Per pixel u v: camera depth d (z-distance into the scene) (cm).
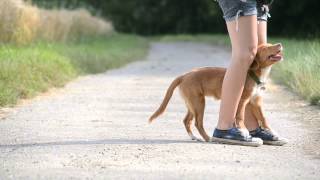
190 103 1045
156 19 8269
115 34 5162
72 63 2148
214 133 1016
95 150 940
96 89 1723
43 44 2420
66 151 932
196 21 8056
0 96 1370
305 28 5578
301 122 1205
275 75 1938
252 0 976
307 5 5531
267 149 971
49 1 3753
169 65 2614
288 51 2409
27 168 832
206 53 3656
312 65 1627
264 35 1020
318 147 979
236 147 980
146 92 1666
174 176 793
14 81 1524
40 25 2550
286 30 5700
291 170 830
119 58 2780
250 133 1027
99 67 2303
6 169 827
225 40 4803
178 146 975
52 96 1562
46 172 811
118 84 1850
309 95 1455
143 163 860
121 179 779
